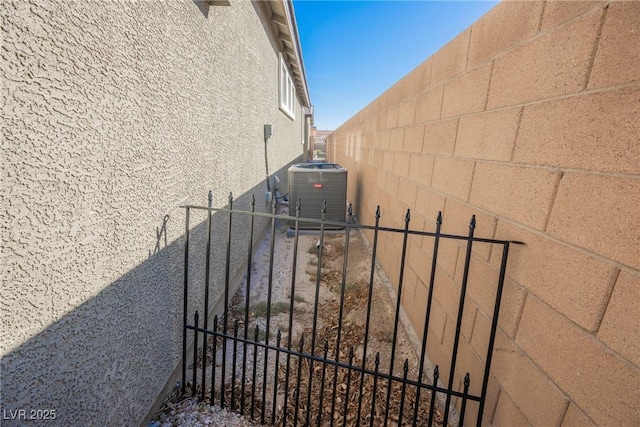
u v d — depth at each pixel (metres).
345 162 8.77
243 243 3.68
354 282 3.76
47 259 0.99
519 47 1.37
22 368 0.93
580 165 1.03
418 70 2.79
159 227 1.71
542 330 1.19
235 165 3.13
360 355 2.45
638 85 0.84
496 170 1.52
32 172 0.92
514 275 1.37
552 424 1.12
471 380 1.71
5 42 0.82
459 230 1.90
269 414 1.85
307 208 5.60
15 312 0.90
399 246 3.26
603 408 0.92
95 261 1.21
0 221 0.84
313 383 2.12
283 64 6.68
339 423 1.82
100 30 1.16
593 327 0.97
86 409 1.21
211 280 2.59
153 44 1.55
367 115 5.48
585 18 1.02
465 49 1.88
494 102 1.55
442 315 2.11
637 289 0.84
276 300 3.25
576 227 1.04
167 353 1.88
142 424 1.64
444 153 2.16
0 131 0.83
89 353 1.21
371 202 4.94
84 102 1.10
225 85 2.74
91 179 1.16
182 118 1.92
